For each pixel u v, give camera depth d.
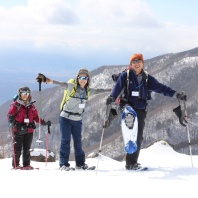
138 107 5.60
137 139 5.59
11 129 6.52
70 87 6.05
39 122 6.68
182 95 5.72
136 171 5.37
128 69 5.62
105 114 5.55
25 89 6.44
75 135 6.23
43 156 8.89
